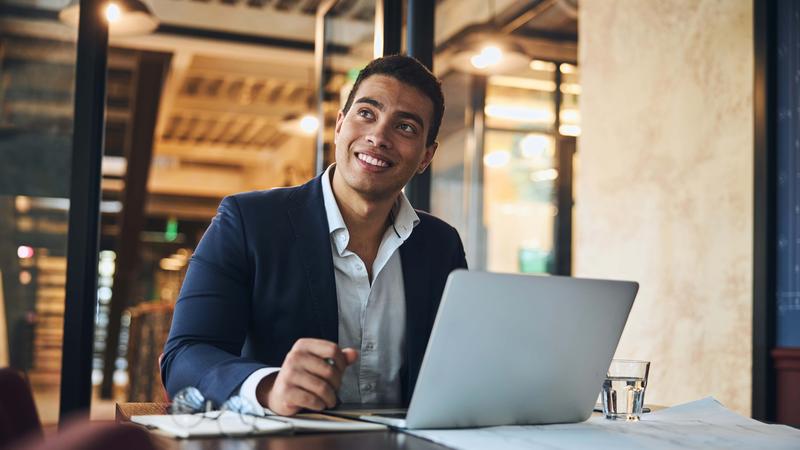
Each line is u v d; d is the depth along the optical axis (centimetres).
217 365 126
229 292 148
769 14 312
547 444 103
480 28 531
